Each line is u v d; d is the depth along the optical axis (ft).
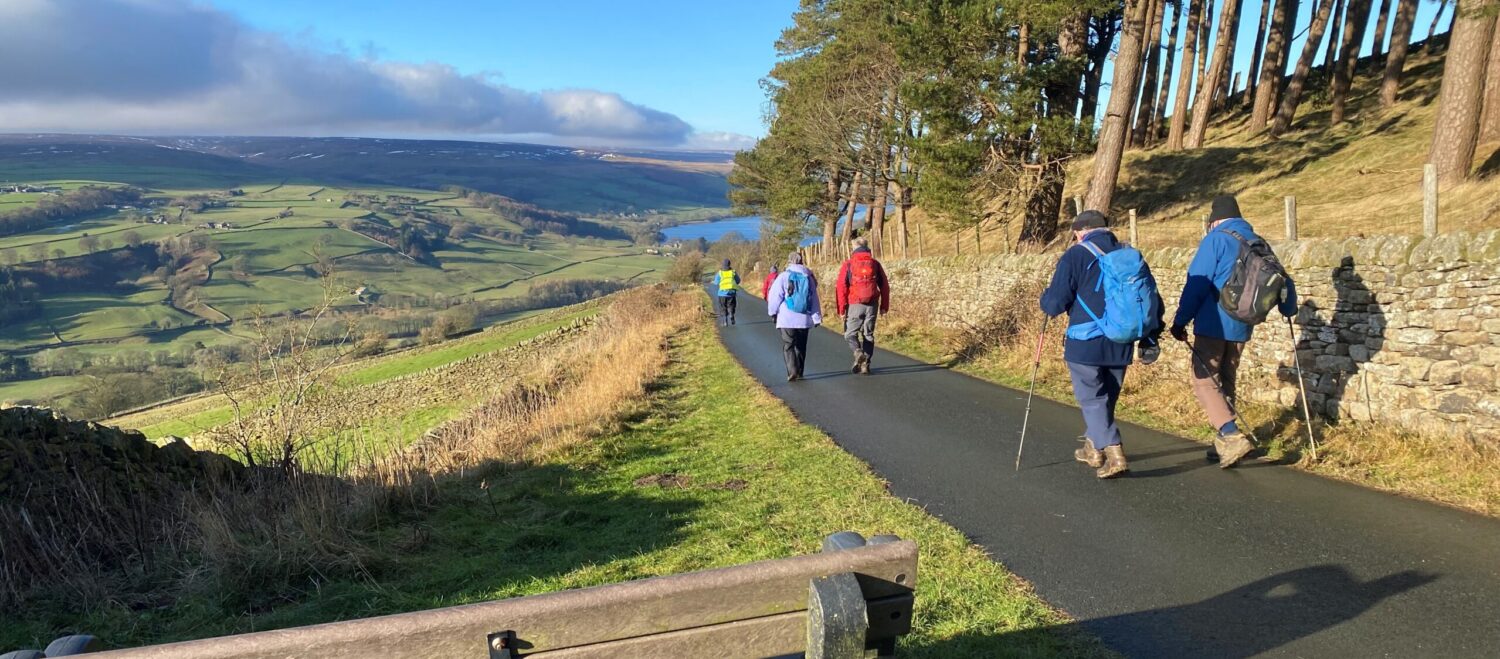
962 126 56.85
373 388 97.09
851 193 109.91
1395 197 51.47
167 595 13.94
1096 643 10.11
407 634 5.10
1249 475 17.16
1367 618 10.30
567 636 5.45
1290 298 16.84
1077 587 11.93
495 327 179.63
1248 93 109.09
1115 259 16.47
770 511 16.94
